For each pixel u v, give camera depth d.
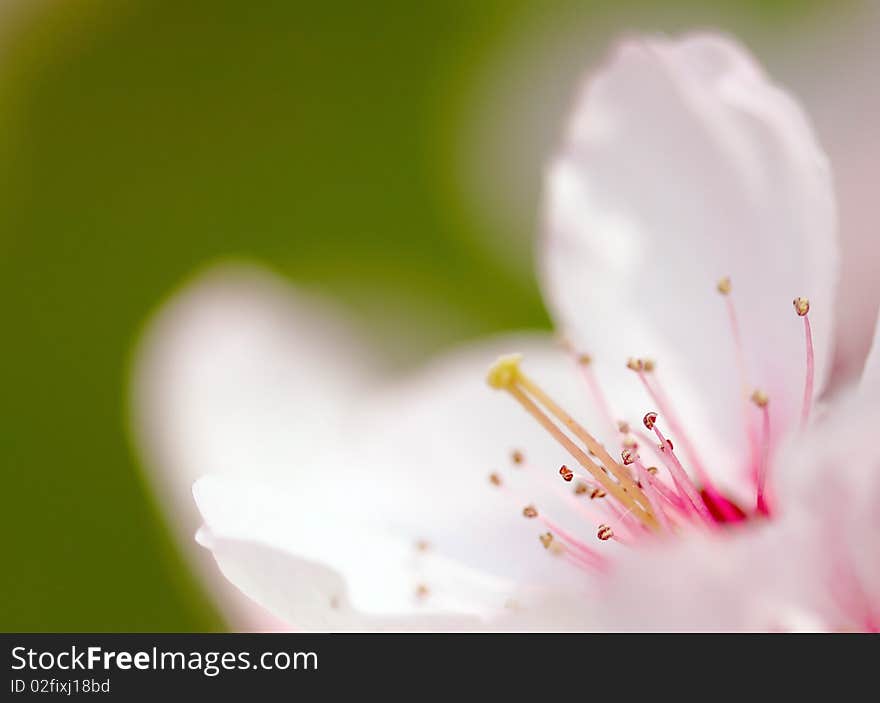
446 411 0.11
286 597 0.10
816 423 0.10
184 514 0.12
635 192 0.11
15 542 0.12
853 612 0.10
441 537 0.11
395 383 0.12
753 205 0.11
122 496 0.12
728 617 0.09
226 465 0.12
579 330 0.11
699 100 0.11
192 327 0.12
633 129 0.11
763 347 0.11
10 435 0.12
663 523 0.10
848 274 0.12
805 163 0.10
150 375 0.12
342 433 0.12
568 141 0.11
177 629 0.12
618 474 0.10
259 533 0.10
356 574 0.10
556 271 0.11
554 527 0.11
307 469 0.12
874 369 0.10
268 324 0.12
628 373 0.11
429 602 0.10
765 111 0.10
